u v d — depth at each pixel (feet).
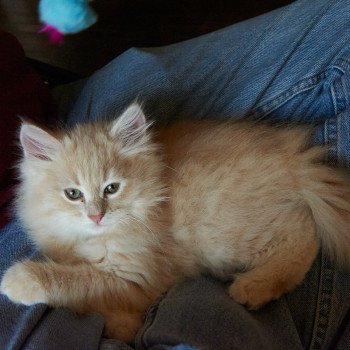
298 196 1.48
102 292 1.41
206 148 1.55
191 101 1.72
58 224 1.48
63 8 1.52
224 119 1.68
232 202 1.48
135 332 1.32
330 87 1.57
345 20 1.58
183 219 1.50
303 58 1.62
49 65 2.21
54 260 1.49
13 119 1.58
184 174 1.52
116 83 1.79
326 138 1.53
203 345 1.11
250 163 1.51
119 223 1.47
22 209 1.54
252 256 1.47
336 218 1.46
